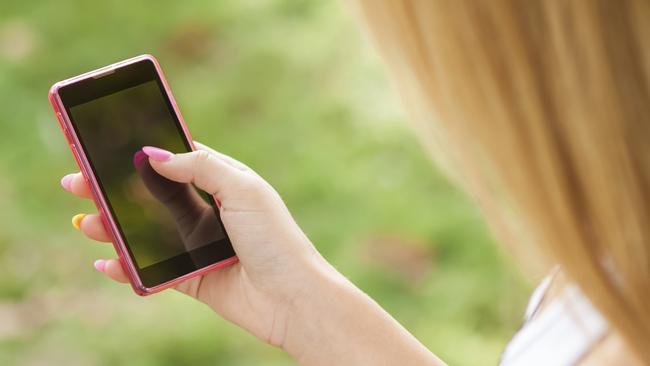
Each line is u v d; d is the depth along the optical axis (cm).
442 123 65
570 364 74
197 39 356
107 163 108
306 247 105
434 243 298
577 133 58
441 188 307
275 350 275
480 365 271
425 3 60
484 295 286
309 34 350
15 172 323
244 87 342
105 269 112
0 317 287
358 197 310
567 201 60
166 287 108
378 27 65
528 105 59
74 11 361
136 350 278
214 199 108
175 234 109
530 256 66
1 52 351
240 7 360
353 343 101
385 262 296
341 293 103
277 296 105
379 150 320
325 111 332
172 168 104
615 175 57
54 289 295
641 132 57
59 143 331
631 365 68
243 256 105
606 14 56
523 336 79
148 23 359
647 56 55
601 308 61
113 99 109
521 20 58
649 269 59
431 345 276
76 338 282
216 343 277
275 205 105
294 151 325
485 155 63
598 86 56
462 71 60
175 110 111
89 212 316
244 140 328
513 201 63
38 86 345
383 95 329
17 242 305
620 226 58
